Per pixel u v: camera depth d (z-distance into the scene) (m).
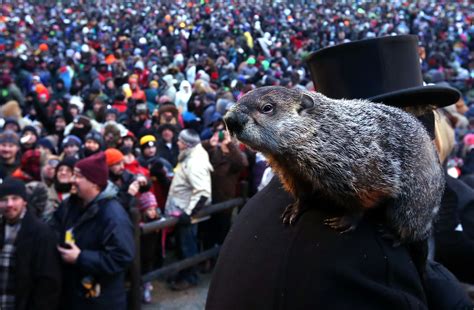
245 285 1.69
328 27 36.97
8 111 10.25
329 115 1.88
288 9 45.53
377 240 1.63
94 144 7.20
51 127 11.23
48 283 4.07
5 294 4.00
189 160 6.54
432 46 28.23
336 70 2.15
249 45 27.94
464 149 8.48
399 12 43.47
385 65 2.07
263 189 2.07
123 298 4.50
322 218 1.66
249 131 1.94
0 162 6.58
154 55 25.89
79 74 18.61
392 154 1.80
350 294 1.49
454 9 46.06
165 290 6.90
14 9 42.06
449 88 1.95
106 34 31.72
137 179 6.03
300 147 1.87
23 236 4.03
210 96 11.71
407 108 2.11
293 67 23.41
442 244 2.82
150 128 8.87
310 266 1.54
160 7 44.62
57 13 41.62
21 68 18.61
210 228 7.45
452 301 1.94
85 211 4.44
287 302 1.55
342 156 1.79
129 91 14.32
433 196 1.93
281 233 1.70
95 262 4.18
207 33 33.12
